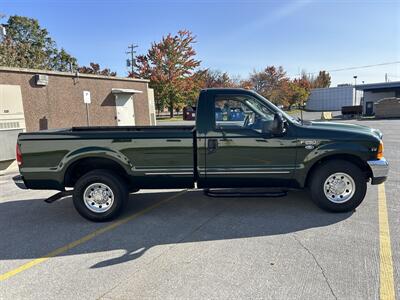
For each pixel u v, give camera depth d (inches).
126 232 170.4
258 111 185.6
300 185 186.1
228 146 180.9
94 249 150.6
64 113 488.1
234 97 183.8
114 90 571.8
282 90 2032.5
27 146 182.7
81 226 182.4
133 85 627.5
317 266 126.5
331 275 119.6
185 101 1669.5
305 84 2348.7
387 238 150.0
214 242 153.3
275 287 113.1
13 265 137.2
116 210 186.4
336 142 179.2
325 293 108.6
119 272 127.8
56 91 473.7
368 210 189.0
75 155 181.5
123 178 192.2
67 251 149.5
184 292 111.9
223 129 180.9
